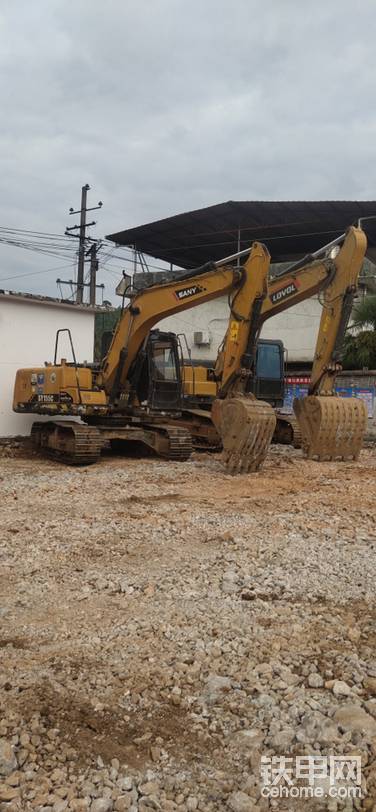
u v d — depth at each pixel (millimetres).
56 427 15961
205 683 4148
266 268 13719
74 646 4719
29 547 7379
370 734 3535
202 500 10375
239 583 6148
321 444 15477
